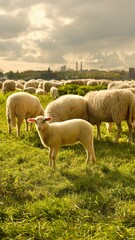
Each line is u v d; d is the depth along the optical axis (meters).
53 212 5.26
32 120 7.95
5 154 8.97
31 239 4.54
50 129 7.74
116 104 10.37
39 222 4.94
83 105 11.19
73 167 7.88
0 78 112.62
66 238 4.55
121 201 5.76
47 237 4.61
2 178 6.33
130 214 5.22
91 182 6.75
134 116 10.71
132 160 8.52
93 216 5.28
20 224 4.95
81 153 9.16
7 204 5.63
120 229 4.76
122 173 7.37
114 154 9.08
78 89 25.42
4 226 4.84
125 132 12.25
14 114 11.27
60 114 10.79
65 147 9.83
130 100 10.37
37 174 7.29
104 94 10.75
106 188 6.36
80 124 8.06
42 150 9.50
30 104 11.61
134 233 4.66
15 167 7.94
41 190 6.37
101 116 10.87
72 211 5.34
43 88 31.94
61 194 6.25
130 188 6.26
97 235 4.62
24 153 9.08
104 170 7.61
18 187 6.18
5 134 11.49
